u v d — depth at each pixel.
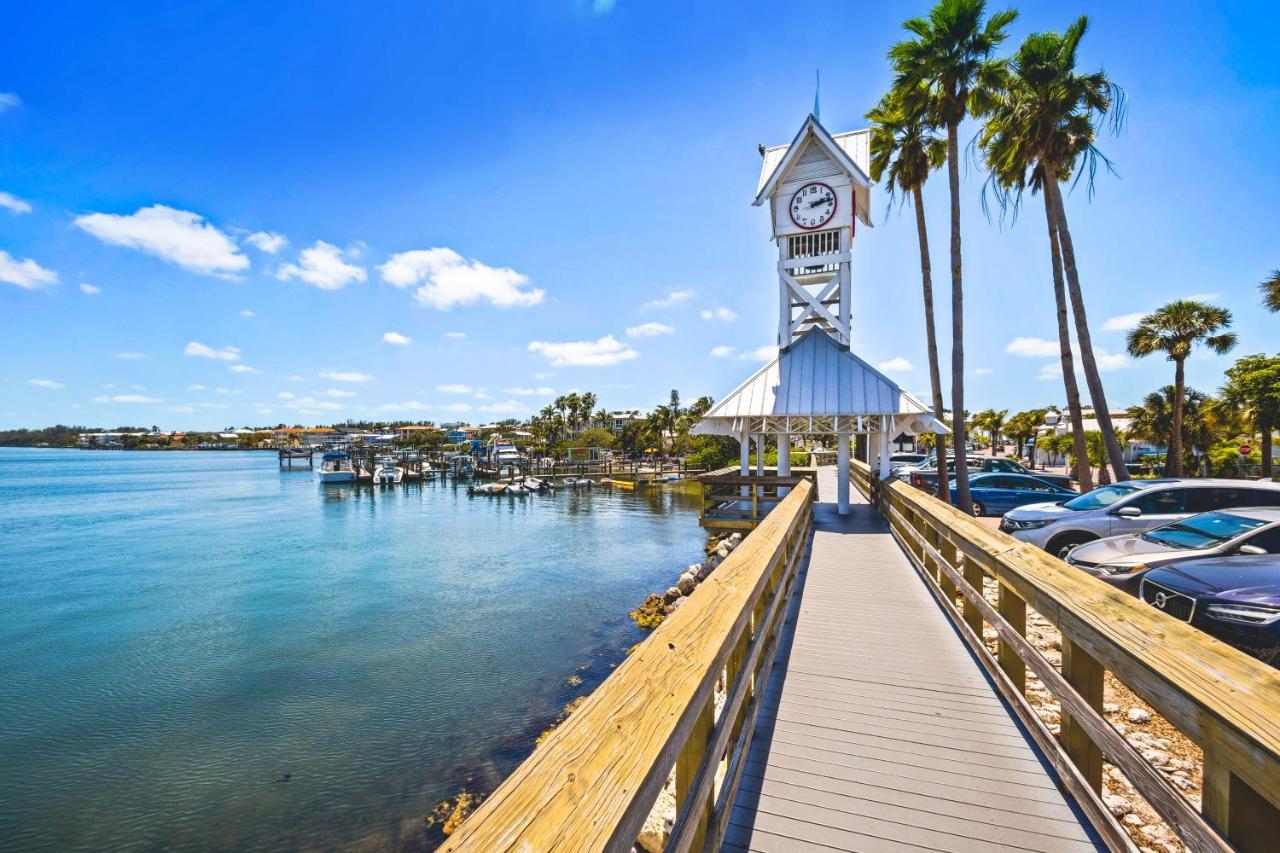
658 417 85.00
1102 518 8.60
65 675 12.72
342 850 7.21
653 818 4.70
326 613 17.06
